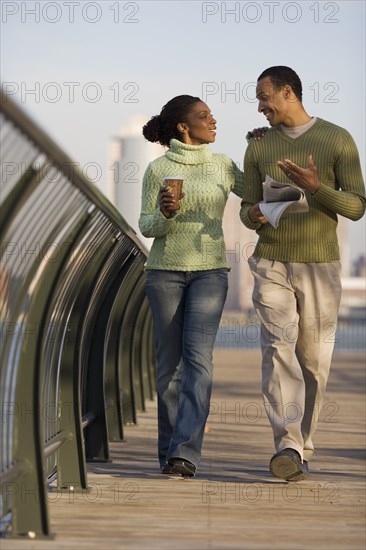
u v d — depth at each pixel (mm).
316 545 6227
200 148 8617
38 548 5977
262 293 8352
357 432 13227
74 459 7949
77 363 8016
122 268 10039
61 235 6391
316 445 11695
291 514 7172
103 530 6520
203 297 8508
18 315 6070
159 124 8773
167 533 6473
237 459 10180
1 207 5203
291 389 8281
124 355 13750
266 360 8352
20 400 6309
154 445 11398
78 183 5801
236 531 6586
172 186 8195
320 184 7902
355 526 6809
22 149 4875
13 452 6285
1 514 6637
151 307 8734
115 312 11617
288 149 8250
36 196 5551
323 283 8312
